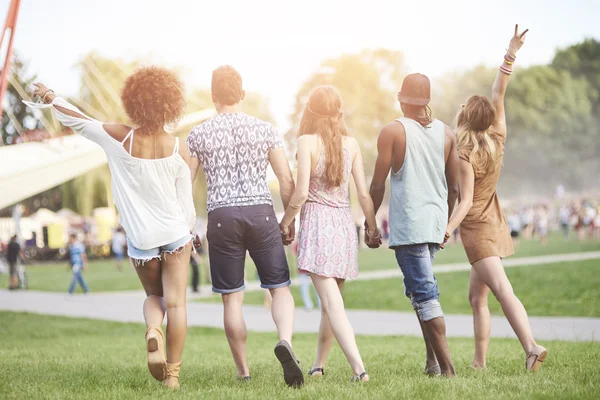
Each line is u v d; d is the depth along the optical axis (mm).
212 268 5586
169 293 5180
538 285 20891
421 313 5570
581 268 24688
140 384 5602
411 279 5617
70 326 16906
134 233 5074
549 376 5332
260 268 5535
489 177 6035
